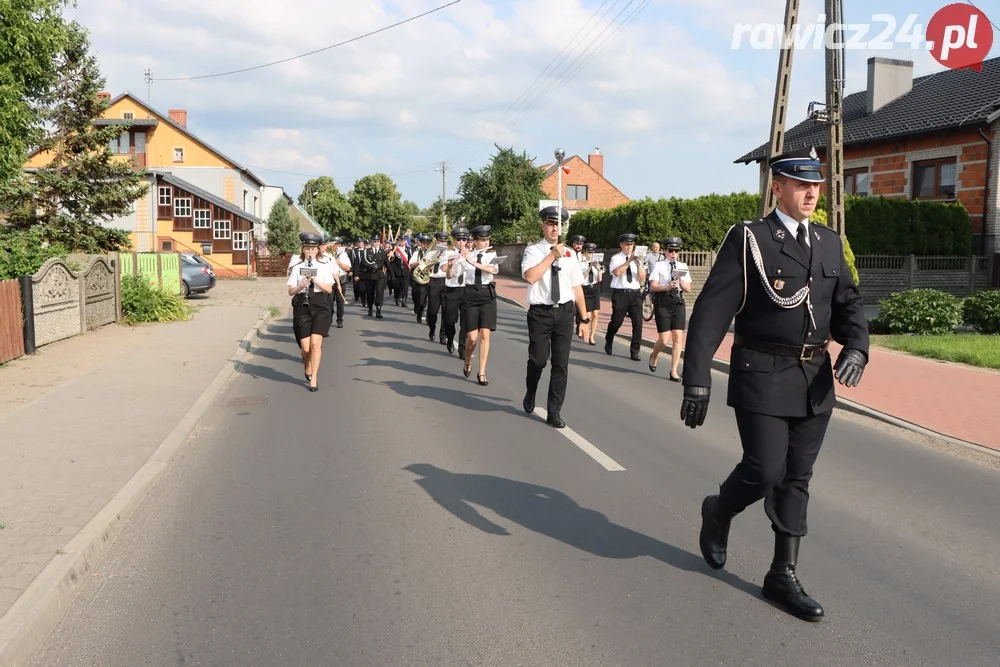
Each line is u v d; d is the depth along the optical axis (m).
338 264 9.77
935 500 5.61
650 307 19.80
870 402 9.04
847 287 3.79
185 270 26.00
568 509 5.28
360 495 5.56
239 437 7.27
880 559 4.50
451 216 51.09
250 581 4.13
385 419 8.04
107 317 16.05
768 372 3.70
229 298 26.09
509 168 49.00
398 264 23.62
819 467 6.52
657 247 12.96
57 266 13.23
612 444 7.08
